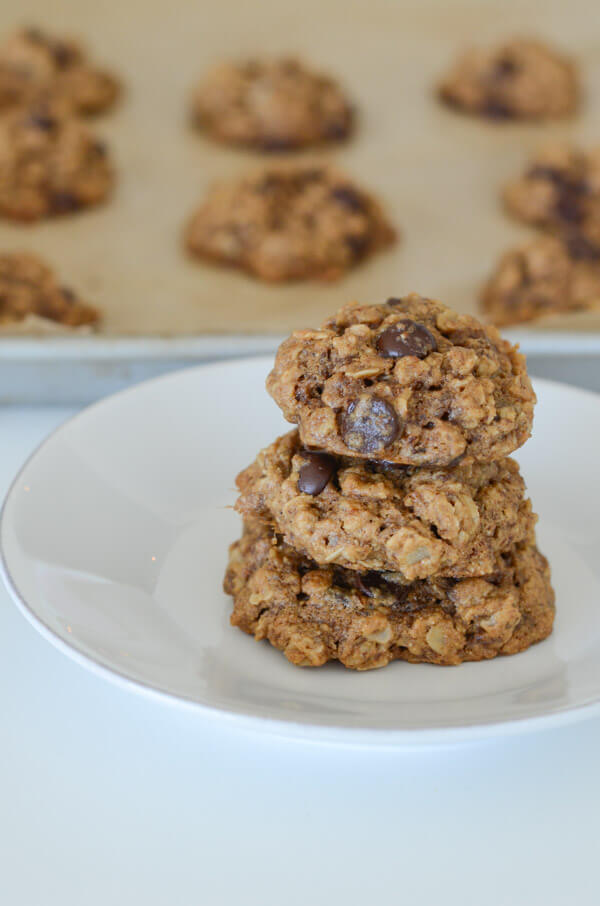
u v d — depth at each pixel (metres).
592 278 0.56
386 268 0.58
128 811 0.32
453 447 0.32
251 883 0.31
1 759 0.33
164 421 0.40
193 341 0.46
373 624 0.33
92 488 0.38
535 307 0.55
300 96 0.68
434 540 0.33
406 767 0.33
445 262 0.59
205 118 0.69
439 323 0.34
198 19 0.78
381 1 0.79
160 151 0.67
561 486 0.40
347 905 0.30
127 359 0.46
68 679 0.35
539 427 0.41
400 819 0.32
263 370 0.42
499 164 0.67
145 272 0.57
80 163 0.62
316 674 0.33
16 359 0.46
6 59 0.71
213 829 0.32
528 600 0.34
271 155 0.68
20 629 0.36
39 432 0.45
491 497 0.34
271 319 0.54
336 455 0.34
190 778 0.32
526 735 0.33
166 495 0.39
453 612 0.34
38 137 0.62
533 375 0.47
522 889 0.31
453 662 0.34
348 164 0.67
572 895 0.30
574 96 0.73
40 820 0.32
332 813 0.32
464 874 0.31
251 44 0.77
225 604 0.36
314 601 0.34
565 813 0.32
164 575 0.37
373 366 0.33
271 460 0.35
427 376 0.32
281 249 0.56
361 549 0.33
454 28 0.78
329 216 0.58
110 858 0.31
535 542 0.36
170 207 0.62
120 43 0.76
